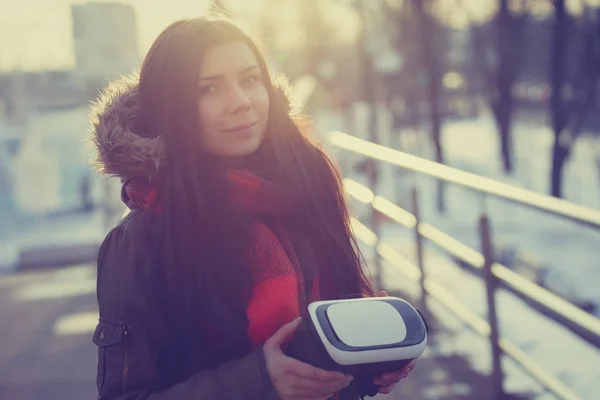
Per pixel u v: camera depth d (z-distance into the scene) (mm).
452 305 4309
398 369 1478
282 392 1398
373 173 5641
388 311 1414
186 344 1490
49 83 19688
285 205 1615
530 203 2879
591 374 4883
